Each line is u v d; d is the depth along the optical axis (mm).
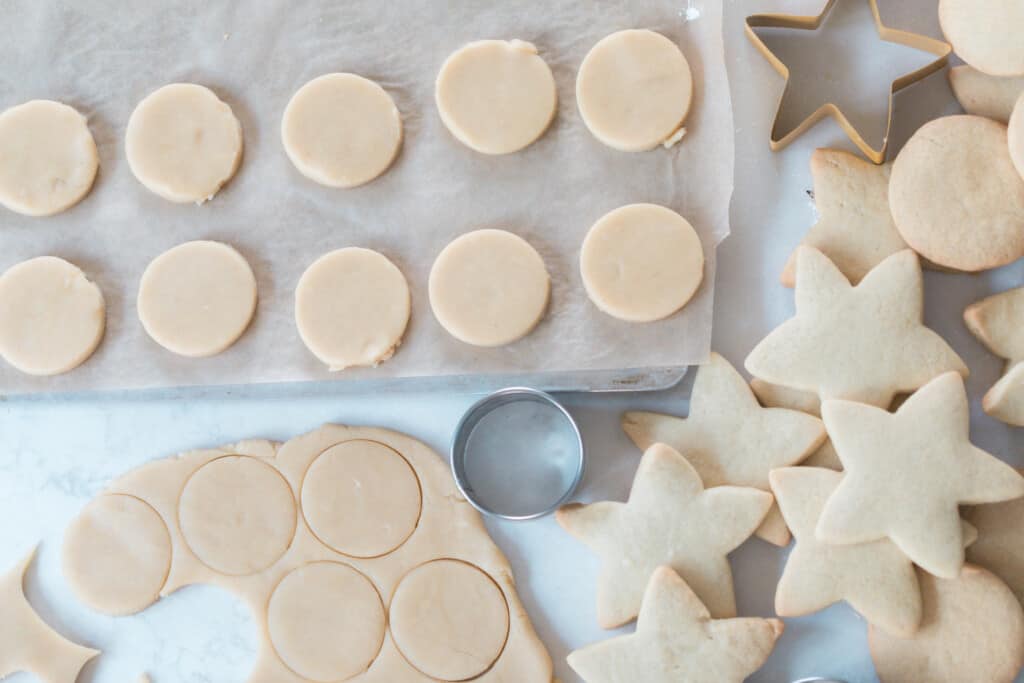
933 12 778
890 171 758
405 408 775
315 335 763
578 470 742
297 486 767
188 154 782
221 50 794
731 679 715
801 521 727
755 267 769
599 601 734
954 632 718
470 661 744
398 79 786
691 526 732
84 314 776
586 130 772
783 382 737
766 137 777
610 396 766
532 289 757
